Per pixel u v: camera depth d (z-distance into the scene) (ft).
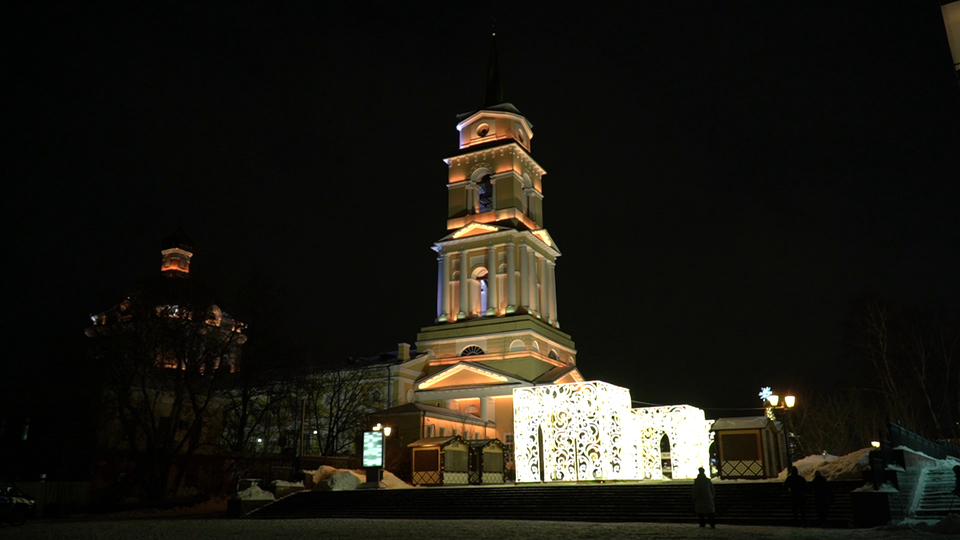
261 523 92.84
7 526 92.22
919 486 84.17
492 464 151.43
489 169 232.53
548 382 197.77
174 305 141.49
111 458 148.56
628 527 77.97
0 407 167.53
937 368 178.70
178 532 78.02
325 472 131.34
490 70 252.62
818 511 73.20
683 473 143.74
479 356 212.43
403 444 171.94
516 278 219.41
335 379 207.62
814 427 233.14
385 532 74.54
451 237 228.22
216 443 168.04
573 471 115.75
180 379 140.87
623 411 118.83
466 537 67.26
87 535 75.00
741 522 82.12
